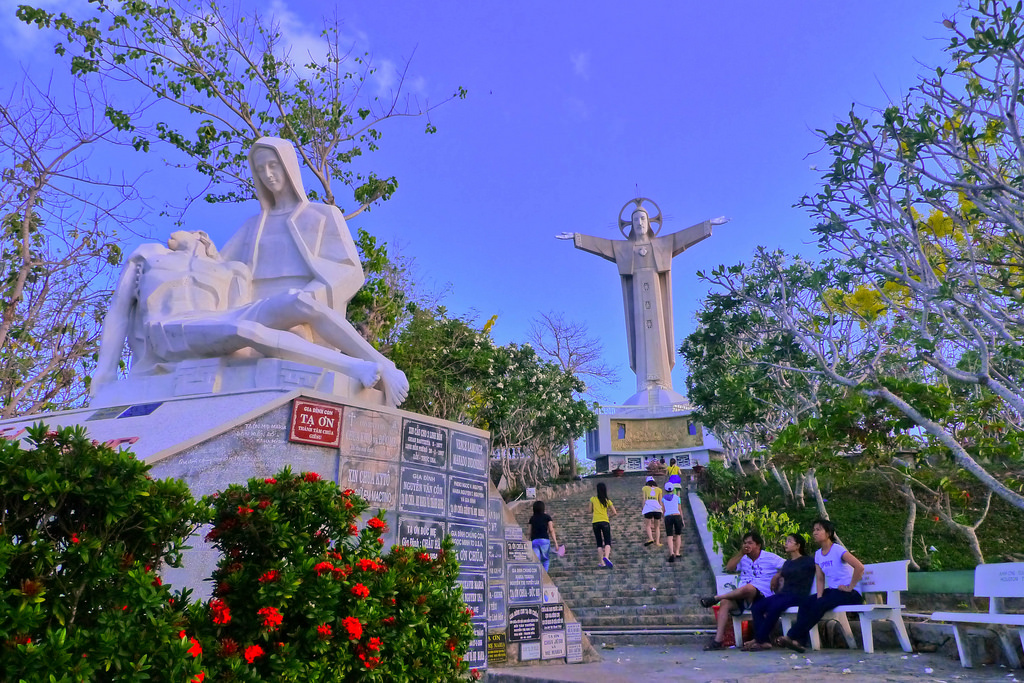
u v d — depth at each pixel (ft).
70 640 8.37
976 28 23.85
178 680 9.04
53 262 35.91
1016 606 32.86
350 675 11.99
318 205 28.63
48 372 37.22
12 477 8.71
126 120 43.98
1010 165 28.73
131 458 9.84
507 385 92.94
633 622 37.70
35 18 44.78
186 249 27.14
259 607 11.28
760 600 27.17
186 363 24.30
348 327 25.12
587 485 90.94
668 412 115.96
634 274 121.39
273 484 12.74
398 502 20.57
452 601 13.89
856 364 34.40
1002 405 36.91
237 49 49.73
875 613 25.34
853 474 34.55
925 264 27.43
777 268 35.91
